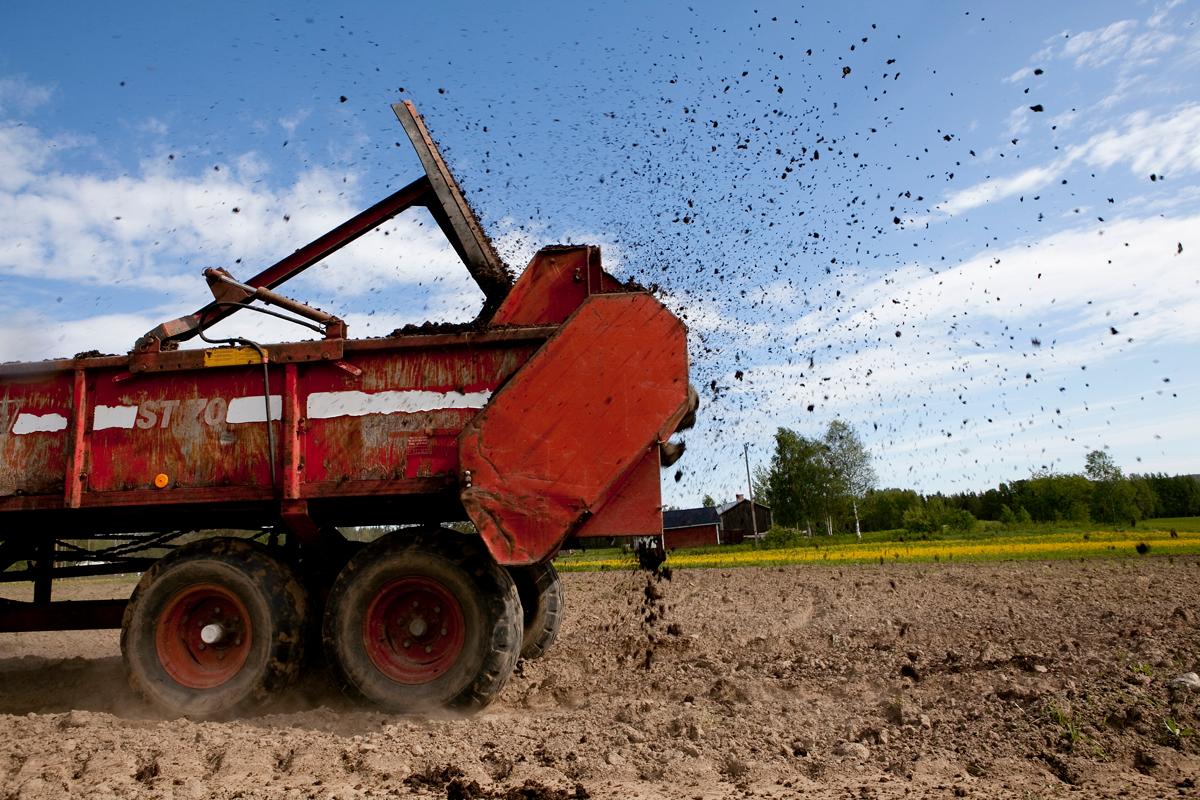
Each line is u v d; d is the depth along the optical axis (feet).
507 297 19.57
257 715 17.62
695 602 39.88
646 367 17.31
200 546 18.49
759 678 19.60
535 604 23.79
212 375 19.03
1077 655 19.67
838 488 173.27
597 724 15.57
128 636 18.15
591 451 17.02
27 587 62.64
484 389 18.08
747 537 168.76
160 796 11.86
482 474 17.02
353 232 23.68
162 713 17.65
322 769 13.33
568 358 17.35
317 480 18.25
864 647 23.77
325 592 19.40
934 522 124.36
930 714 15.31
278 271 23.56
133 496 18.74
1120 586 37.83
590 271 19.70
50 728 16.19
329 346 18.51
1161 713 14.02
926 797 11.11
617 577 61.00
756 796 11.40
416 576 17.49
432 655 17.67
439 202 23.76
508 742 14.52
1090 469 130.52
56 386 19.48
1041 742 13.28
